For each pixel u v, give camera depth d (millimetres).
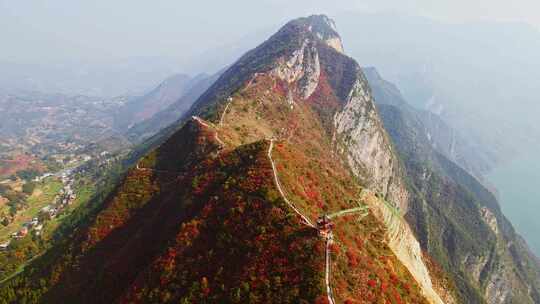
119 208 137375
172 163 154000
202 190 114500
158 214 120750
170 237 102188
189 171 134750
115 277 107688
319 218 90188
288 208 93875
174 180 139125
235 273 82500
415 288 103312
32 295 119875
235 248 87625
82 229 140000
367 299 79375
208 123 172625
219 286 81750
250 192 100125
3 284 150875
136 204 137250
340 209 114000
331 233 86688
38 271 132875
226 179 112562
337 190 127062
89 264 121125
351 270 82812
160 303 84875
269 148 122438
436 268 178625
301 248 83312
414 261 133875
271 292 76625
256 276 79750
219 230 93500
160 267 91750
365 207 124625
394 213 145250
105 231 130000
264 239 86500
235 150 127562
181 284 86312
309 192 109750
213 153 141000
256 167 110062
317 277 77000
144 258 107125
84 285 113625
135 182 147875
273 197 96812
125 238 124250
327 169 142500
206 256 89000
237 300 77000
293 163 120000
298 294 75312
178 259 91875
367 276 84625
